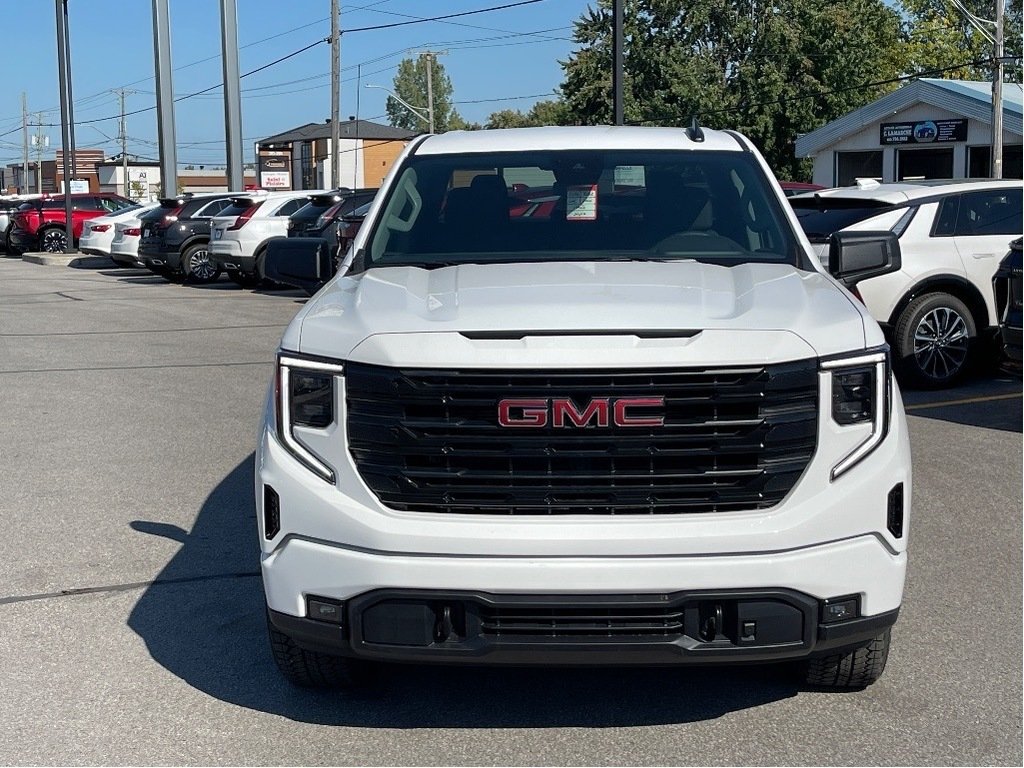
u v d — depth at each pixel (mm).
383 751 3822
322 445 3645
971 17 33250
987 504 6617
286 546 3666
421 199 4953
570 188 4914
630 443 3506
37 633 4883
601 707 4137
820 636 3561
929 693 4191
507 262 4535
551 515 3535
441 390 3518
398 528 3521
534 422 3492
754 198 4887
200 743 3889
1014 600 5121
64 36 36188
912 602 5109
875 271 4719
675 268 4324
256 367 12172
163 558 5871
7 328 16156
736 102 52500
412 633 3547
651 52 52969
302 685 4254
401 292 4027
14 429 9109
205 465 7824
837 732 3904
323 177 93812
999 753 3742
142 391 10797
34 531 6352
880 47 56938
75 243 37562
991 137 34812
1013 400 9719
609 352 3480
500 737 3914
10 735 3947
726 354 3494
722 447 3506
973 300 10227
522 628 3520
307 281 4938
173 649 4707
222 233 21531
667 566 3447
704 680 4344
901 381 10234
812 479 3555
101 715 4105
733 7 54406
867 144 40594
